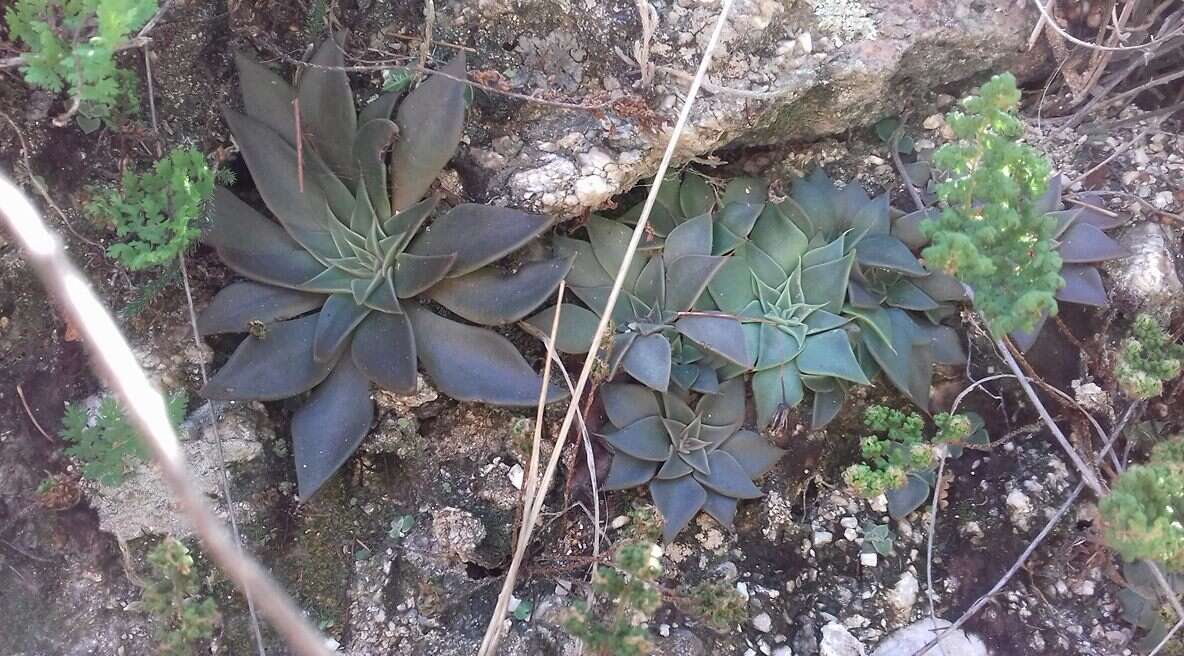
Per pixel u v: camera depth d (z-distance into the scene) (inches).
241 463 14.2
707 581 14.0
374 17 15.5
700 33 15.0
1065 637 14.1
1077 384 15.7
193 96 14.7
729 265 15.7
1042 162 11.8
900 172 16.7
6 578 13.2
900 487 15.0
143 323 14.1
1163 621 13.4
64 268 8.2
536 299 14.0
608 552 13.9
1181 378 15.2
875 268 15.8
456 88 14.3
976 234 11.9
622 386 15.0
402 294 14.3
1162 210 15.9
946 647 13.9
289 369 14.1
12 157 13.3
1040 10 15.3
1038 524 14.9
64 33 12.0
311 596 14.2
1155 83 16.5
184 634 12.0
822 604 14.6
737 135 15.7
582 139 15.0
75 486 13.5
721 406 15.2
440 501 14.8
